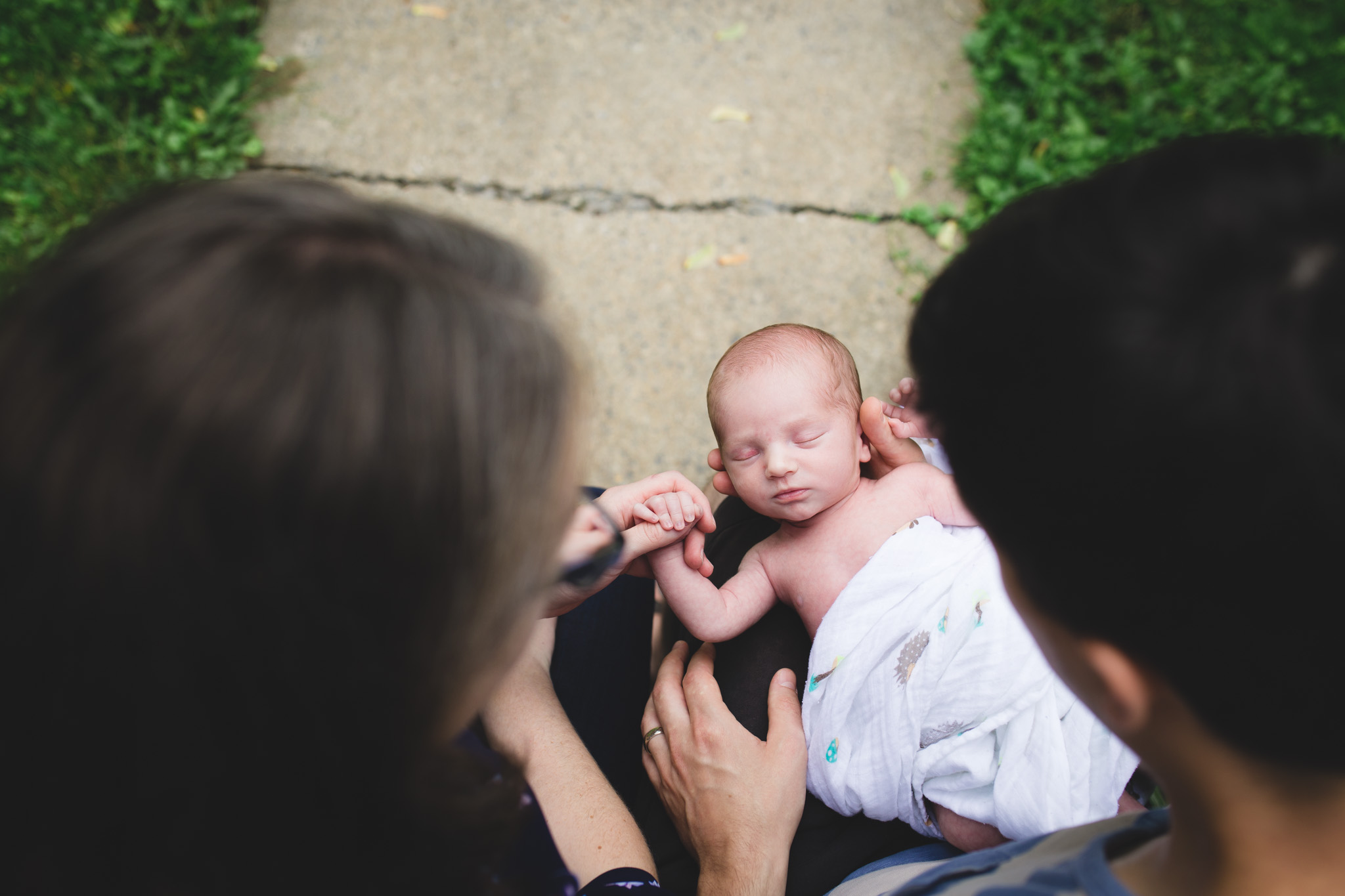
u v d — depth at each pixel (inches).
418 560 17.9
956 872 28.3
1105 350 16.2
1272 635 16.9
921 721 49.7
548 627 53.4
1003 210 20.5
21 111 100.1
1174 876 22.0
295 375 16.5
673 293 97.7
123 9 104.7
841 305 97.1
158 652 17.3
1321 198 16.1
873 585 54.7
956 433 20.8
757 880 44.6
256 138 103.5
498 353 18.6
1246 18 109.5
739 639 59.4
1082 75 107.3
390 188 101.8
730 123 105.8
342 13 110.4
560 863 33.8
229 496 16.4
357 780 21.1
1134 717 20.3
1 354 17.0
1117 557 17.9
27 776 19.2
